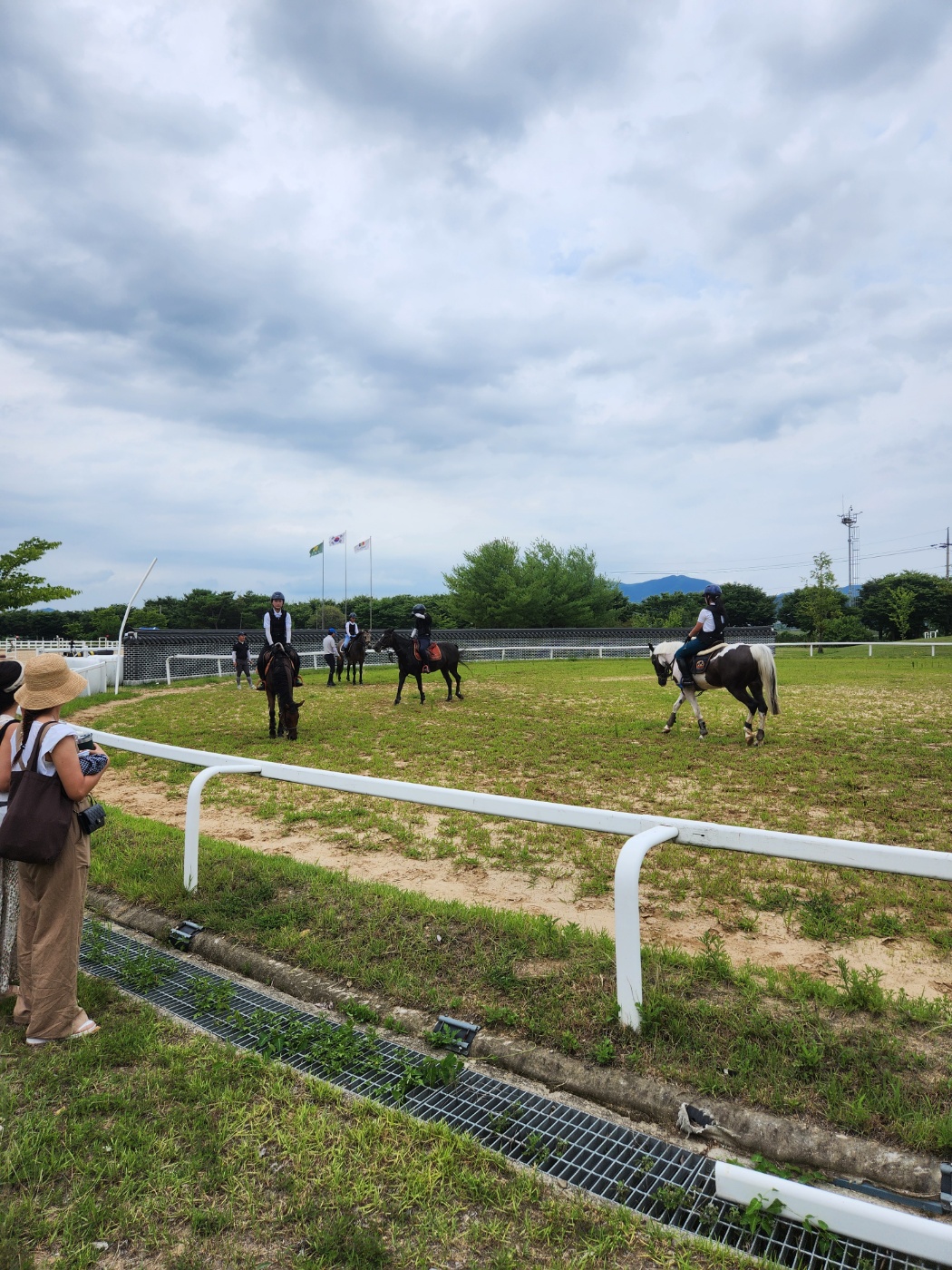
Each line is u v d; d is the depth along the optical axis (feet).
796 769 29.37
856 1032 10.33
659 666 39.32
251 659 88.89
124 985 13.37
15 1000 12.53
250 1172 8.46
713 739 36.94
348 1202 7.92
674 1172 8.54
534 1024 11.03
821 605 166.20
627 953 10.71
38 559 72.23
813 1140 8.68
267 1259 7.26
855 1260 7.29
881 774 28.27
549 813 12.48
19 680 12.14
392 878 18.21
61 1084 10.17
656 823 11.62
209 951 14.48
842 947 14.07
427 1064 10.32
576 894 16.94
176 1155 8.69
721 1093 9.50
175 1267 7.11
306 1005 12.57
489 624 167.73
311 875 16.99
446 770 30.35
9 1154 8.63
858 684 65.31
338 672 73.20
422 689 54.90
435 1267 7.14
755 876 17.89
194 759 18.04
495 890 17.31
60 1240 7.52
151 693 68.13
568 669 92.17
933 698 53.72
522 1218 7.77
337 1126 9.24
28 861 10.61
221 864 17.75
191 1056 10.81
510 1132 9.21
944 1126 8.46
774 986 11.67
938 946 14.06
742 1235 7.58
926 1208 7.85
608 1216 7.77
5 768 11.38
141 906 16.48
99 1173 8.38
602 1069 10.12
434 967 12.94
